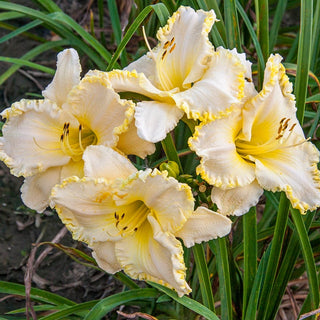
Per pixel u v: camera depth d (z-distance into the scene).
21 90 1.12
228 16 0.77
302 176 0.66
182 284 0.62
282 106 0.67
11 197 1.03
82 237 0.66
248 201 0.65
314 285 0.72
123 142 0.66
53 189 0.64
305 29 0.73
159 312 0.82
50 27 0.99
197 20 0.67
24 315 0.94
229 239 0.77
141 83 0.64
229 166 0.64
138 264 0.65
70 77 0.67
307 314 0.69
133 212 0.66
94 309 0.70
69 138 0.68
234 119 0.65
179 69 0.67
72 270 0.98
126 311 0.93
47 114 0.67
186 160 0.82
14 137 0.67
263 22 0.77
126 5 0.97
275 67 0.65
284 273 0.76
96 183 0.62
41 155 0.67
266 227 0.87
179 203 0.62
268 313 0.78
